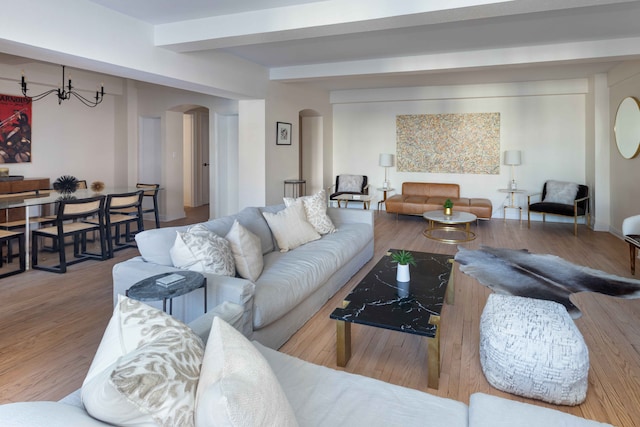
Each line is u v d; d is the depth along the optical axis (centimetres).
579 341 202
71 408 96
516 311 224
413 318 218
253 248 280
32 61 575
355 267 414
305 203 414
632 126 527
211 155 736
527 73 627
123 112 775
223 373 95
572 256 479
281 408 98
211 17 368
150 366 96
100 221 464
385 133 842
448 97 750
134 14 363
